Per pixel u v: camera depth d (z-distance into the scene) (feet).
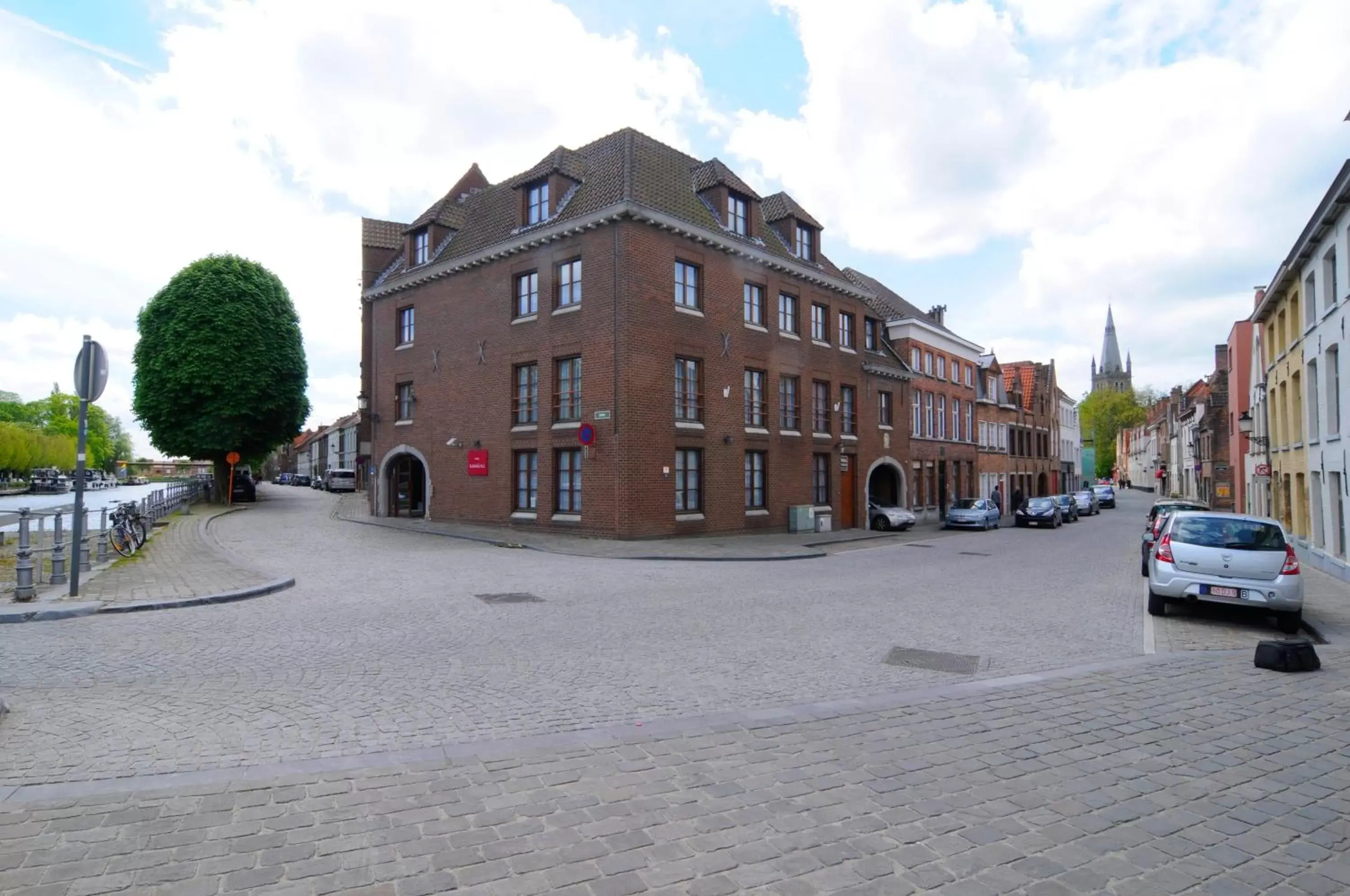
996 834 12.44
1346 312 49.39
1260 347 89.20
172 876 10.66
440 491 85.81
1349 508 49.80
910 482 115.44
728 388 77.61
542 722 18.06
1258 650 24.72
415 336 90.12
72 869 10.78
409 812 12.85
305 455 381.81
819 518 88.94
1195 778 15.05
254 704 19.21
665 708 19.36
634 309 68.18
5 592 34.96
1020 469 168.35
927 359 125.90
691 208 75.82
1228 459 148.87
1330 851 12.07
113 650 25.04
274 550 57.47
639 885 10.65
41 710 18.49
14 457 260.01
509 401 77.51
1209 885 10.98
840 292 96.22
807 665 24.39
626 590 40.83
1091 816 13.21
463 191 102.17
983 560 63.10
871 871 11.19
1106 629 32.50
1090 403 358.43
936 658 25.89
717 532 75.56
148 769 14.74
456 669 23.06
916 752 16.22
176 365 114.11
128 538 50.47
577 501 71.92
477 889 10.47
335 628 29.14
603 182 73.72
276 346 120.67
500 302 79.05
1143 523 130.21
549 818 12.73
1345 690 21.93
